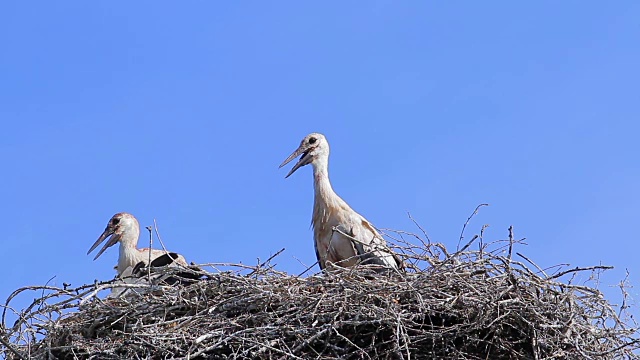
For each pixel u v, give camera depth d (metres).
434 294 14.88
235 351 14.63
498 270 15.17
